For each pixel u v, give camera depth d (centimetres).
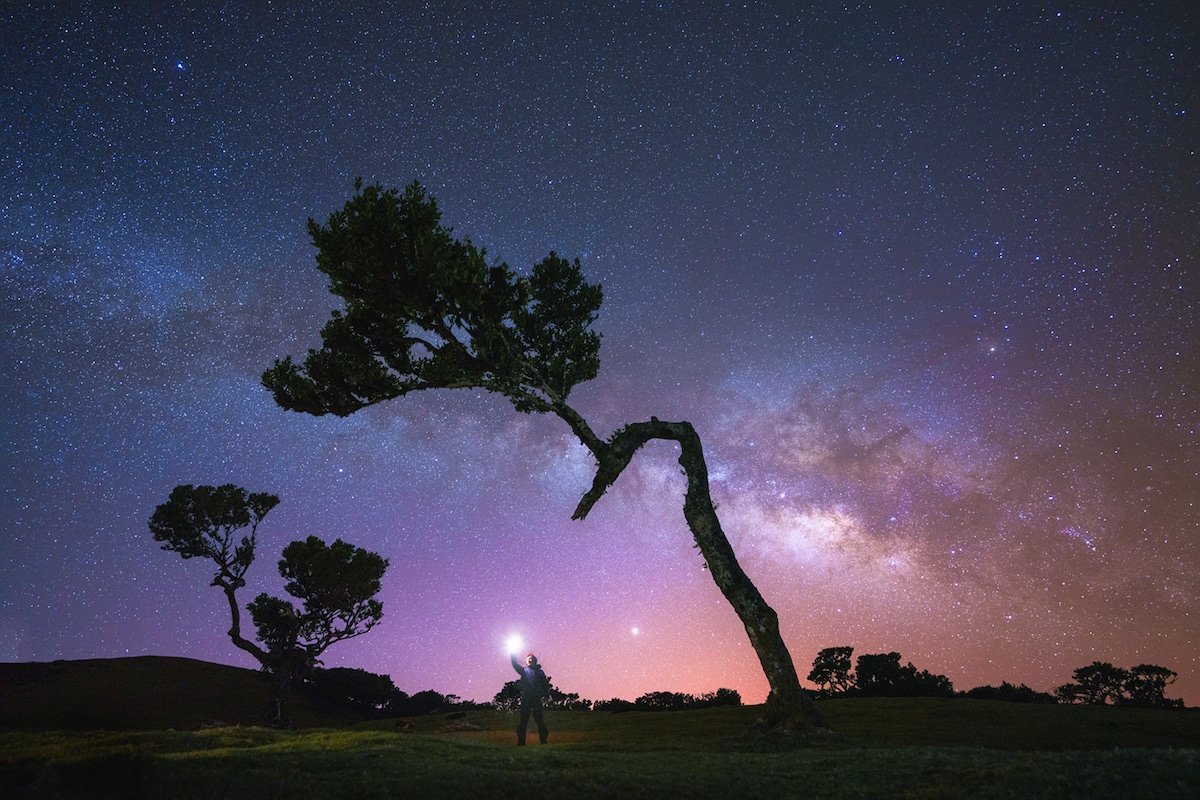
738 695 3419
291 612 3469
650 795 824
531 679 1794
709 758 1171
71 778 831
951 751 1159
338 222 1944
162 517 3525
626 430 2052
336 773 882
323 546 3734
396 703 4238
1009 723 2061
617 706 3469
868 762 1055
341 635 3584
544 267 2312
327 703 4119
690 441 2044
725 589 1841
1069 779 834
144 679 4053
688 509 1961
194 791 766
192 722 3316
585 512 1995
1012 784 836
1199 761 885
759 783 897
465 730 2483
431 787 821
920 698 2809
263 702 3881
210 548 3525
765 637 1755
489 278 2217
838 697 3422
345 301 2066
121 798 744
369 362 2127
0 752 1009
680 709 3347
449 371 2039
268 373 2148
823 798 812
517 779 889
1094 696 3109
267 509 3744
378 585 3688
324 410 2141
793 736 1562
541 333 2239
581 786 858
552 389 2116
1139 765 888
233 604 3447
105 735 1264
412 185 1975
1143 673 3088
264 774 853
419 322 2041
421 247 1914
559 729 2381
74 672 4084
